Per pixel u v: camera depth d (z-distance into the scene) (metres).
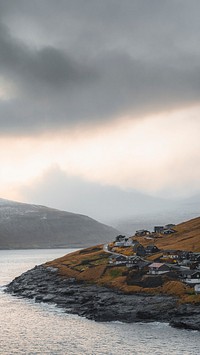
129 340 134.75
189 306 160.25
